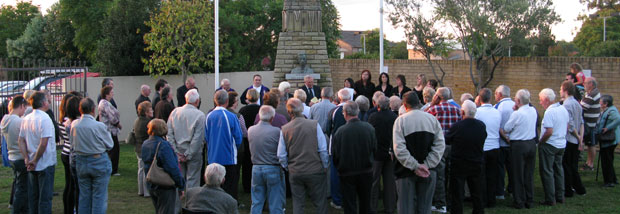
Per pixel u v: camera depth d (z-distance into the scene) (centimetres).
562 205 787
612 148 895
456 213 689
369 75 1102
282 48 1409
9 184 916
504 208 773
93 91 1440
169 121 730
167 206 603
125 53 1558
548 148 773
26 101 720
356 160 627
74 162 665
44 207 673
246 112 797
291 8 1403
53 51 3028
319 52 1412
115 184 928
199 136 719
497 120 762
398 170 640
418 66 1683
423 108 769
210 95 1652
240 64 2150
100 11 2495
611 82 1345
